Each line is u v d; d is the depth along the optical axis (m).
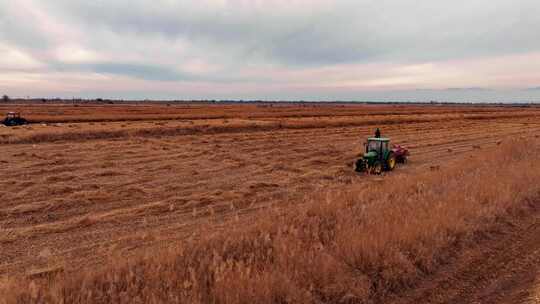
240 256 5.47
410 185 10.27
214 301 4.20
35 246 7.84
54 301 4.25
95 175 15.88
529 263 5.82
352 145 26.98
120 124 38.09
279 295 4.40
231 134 34.38
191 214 10.21
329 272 4.88
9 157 20.09
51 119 48.69
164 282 4.64
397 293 4.98
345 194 9.68
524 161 13.27
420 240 5.97
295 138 31.55
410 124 49.75
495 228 7.24
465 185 9.31
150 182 14.68
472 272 5.57
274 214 8.16
